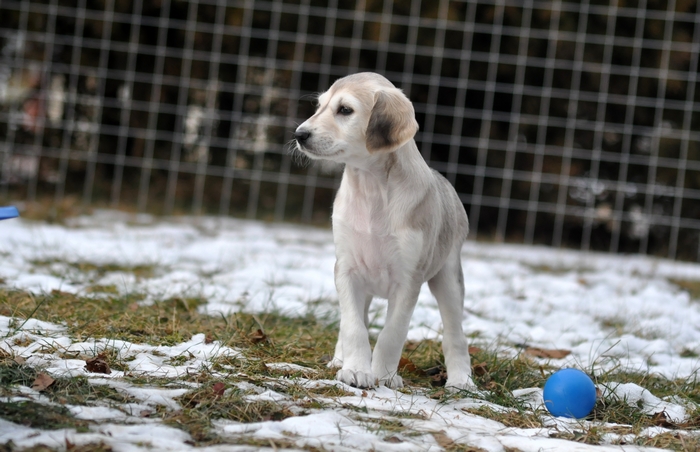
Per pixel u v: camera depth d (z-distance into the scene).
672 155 14.27
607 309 8.14
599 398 4.63
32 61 14.42
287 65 14.34
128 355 4.71
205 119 14.36
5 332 5.00
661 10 14.09
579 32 14.07
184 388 4.08
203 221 12.70
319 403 4.00
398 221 4.76
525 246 12.94
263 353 5.08
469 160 14.71
